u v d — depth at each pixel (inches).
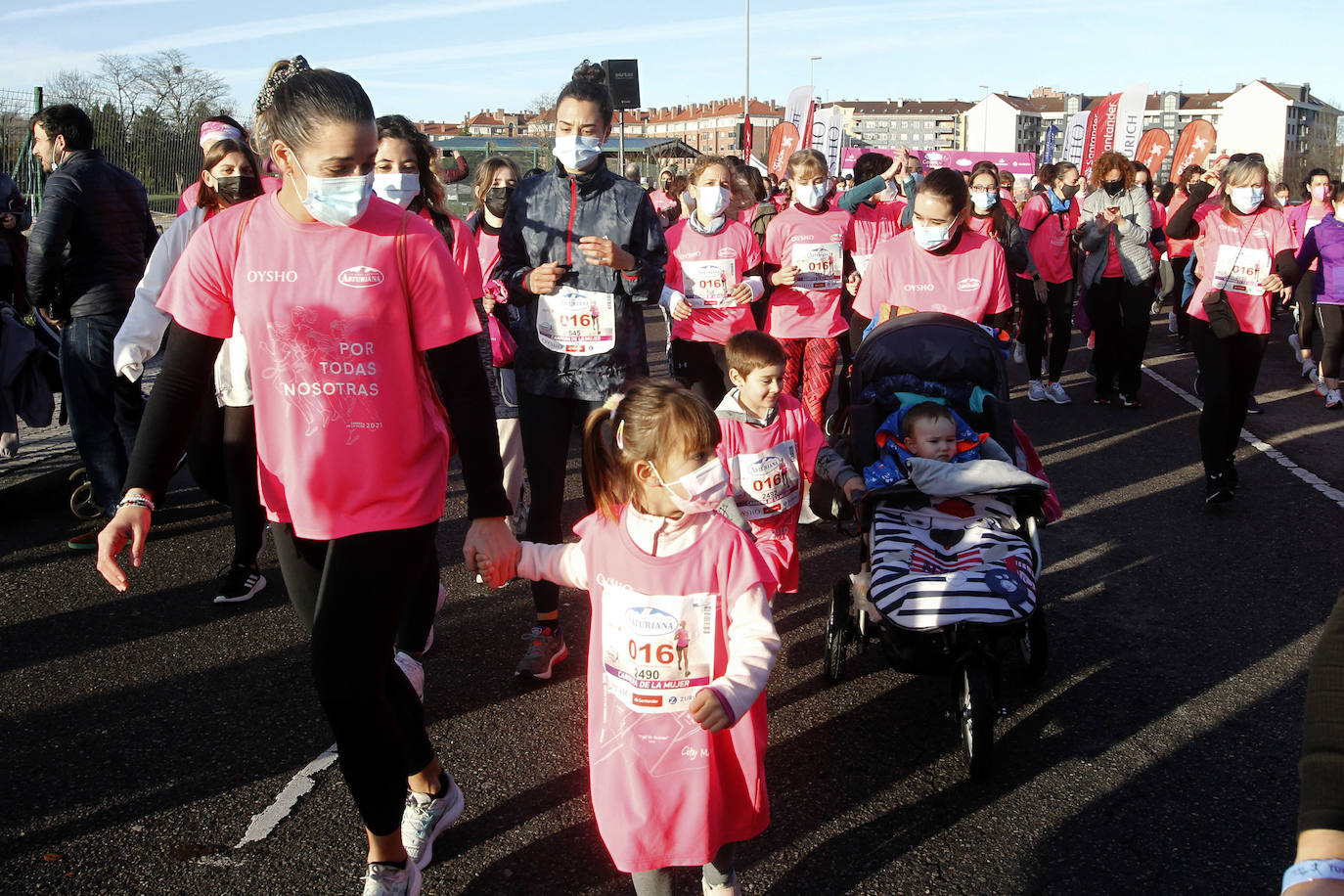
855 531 186.5
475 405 108.2
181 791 141.9
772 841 132.2
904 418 175.5
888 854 129.4
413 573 109.0
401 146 181.5
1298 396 412.5
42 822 134.5
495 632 195.3
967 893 122.2
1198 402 398.6
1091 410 388.2
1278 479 293.3
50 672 176.4
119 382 232.7
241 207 105.3
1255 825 134.6
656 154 1222.3
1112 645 188.2
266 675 176.1
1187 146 848.9
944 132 5979.3
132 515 101.2
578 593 216.5
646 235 175.2
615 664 104.6
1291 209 489.7
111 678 174.6
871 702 169.5
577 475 300.2
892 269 212.4
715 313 254.2
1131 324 379.9
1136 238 374.3
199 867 126.3
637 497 102.0
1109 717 162.6
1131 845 130.9
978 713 141.9
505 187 237.0
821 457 173.3
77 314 228.7
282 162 101.4
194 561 228.2
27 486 280.4
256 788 142.8
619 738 103.9
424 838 126.2
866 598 163.6
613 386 173.5
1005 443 178.1
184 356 104.3
